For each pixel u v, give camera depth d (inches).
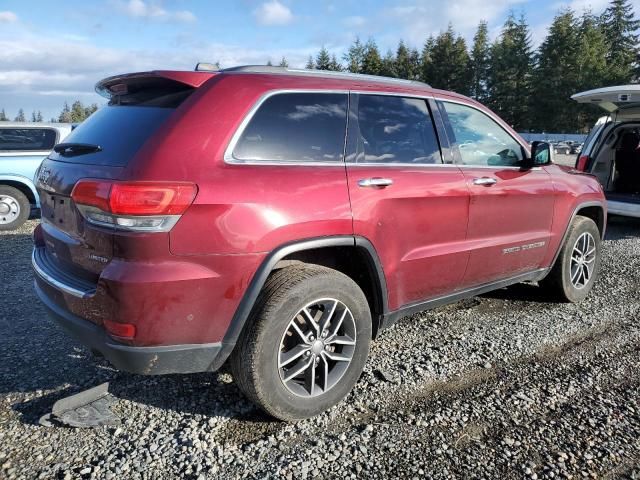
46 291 110.2
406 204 121.3
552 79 2116.1
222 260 93.6
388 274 120.3
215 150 96.3
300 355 106.6
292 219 100.5
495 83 2316.7
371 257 115.3
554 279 181.3
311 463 94.5
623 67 2237.9
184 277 90.4
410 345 147.0
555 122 2156.7
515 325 163.3
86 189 93.7
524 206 156.4
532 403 116.3
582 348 146.2
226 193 93.8
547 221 167.2
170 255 90.2
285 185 101.4
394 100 129.1
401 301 126.7
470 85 2440.9
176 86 105.8
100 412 108.9
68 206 104.0
